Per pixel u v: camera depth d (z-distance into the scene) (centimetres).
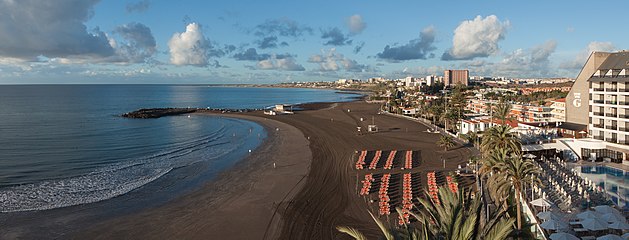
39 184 6562
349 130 13312
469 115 14638
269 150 9850
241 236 4484
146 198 5875
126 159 8700
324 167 7694
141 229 4703
